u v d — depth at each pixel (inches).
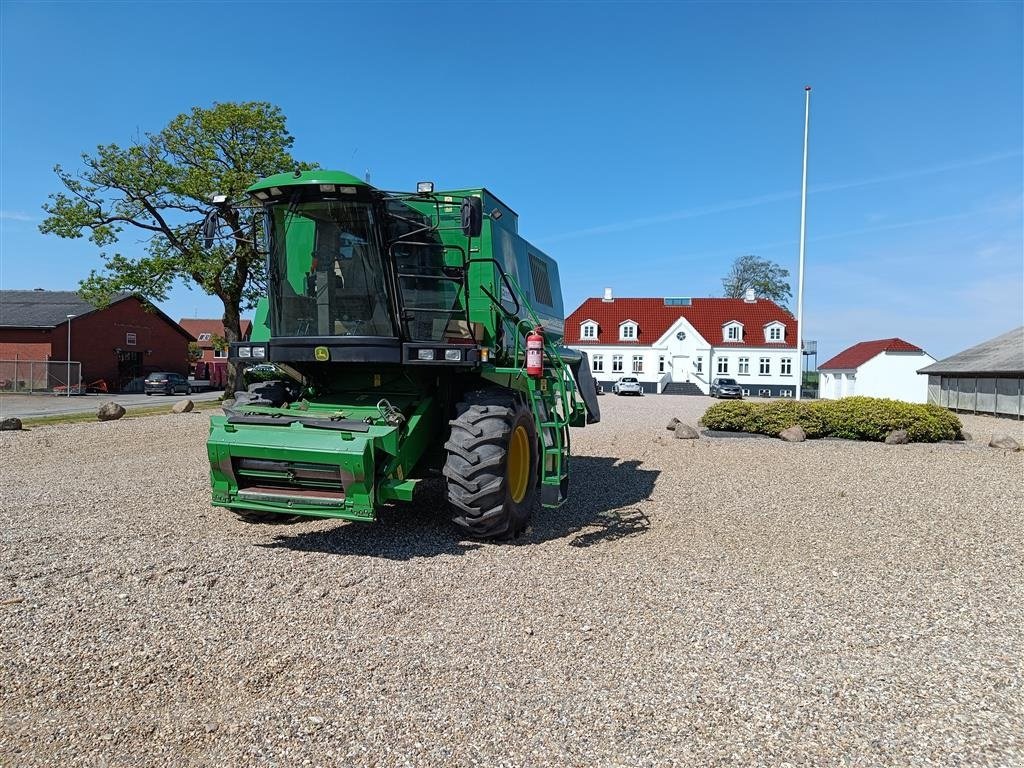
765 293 2780.5
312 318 274.1
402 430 254.1
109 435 637.9
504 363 311.6
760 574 233.3
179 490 367.9
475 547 262.1
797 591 216.1
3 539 263.1
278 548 255.6
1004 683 154.9
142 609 193.2
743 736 132.3
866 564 247.3
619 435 686.5
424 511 322.7
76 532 275.1
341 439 236.4
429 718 137.7
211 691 148.3
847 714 140.7
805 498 368.8
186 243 1095.6
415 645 171.8
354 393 291.9
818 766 122.8
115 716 138.2
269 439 240.8
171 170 1058.1
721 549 264.8
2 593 203.3
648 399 1680.6
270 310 280.7
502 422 258.2
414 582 218.7
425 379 286.0
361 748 127.5
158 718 137.5
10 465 458.9
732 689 150.9
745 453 546.9
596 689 150.2
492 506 255.0
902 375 1926.7
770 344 2225.6
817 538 284.4
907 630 185.6
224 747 127.9
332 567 232.8
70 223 1033.5
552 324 412.2
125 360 1845.5
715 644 174.7
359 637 176.2
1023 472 462.9
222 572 225.5
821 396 2220.7
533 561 244.2
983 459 523.2
